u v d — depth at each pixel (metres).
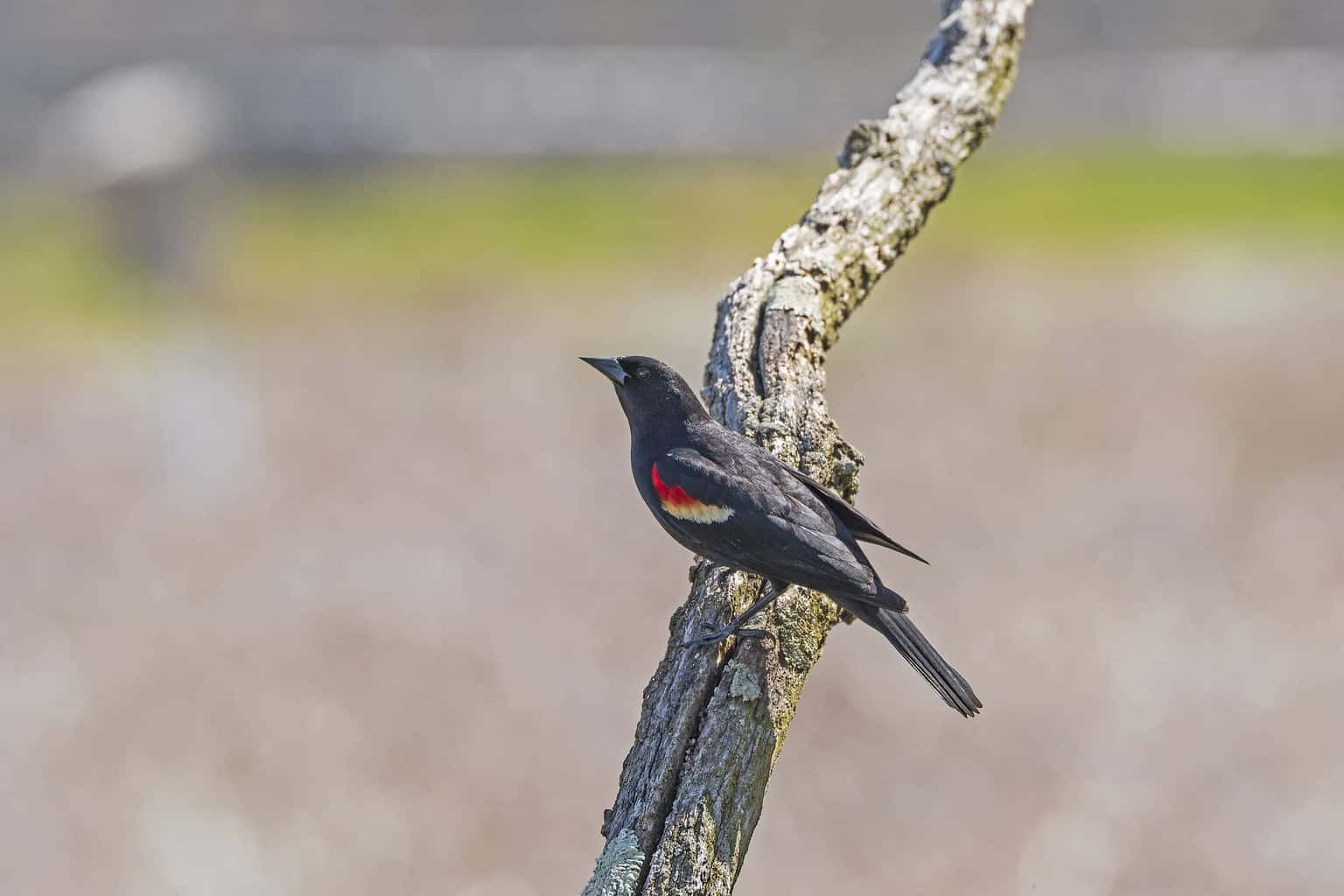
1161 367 22.31
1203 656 14.37
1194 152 36.62
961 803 12.27
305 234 31.94
